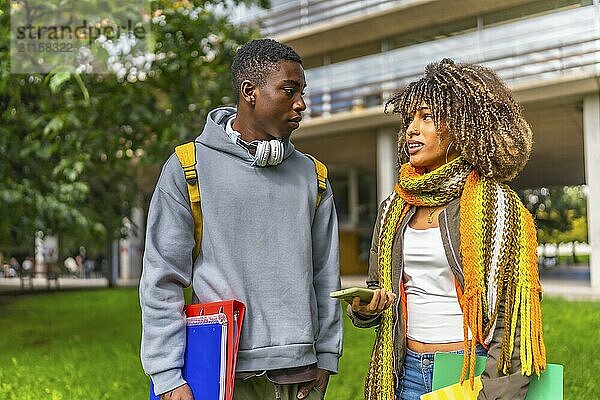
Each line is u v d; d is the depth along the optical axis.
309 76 21.09
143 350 2.28
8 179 8.05
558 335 7.59
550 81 15.64
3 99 7.81
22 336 9.13
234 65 2.47
